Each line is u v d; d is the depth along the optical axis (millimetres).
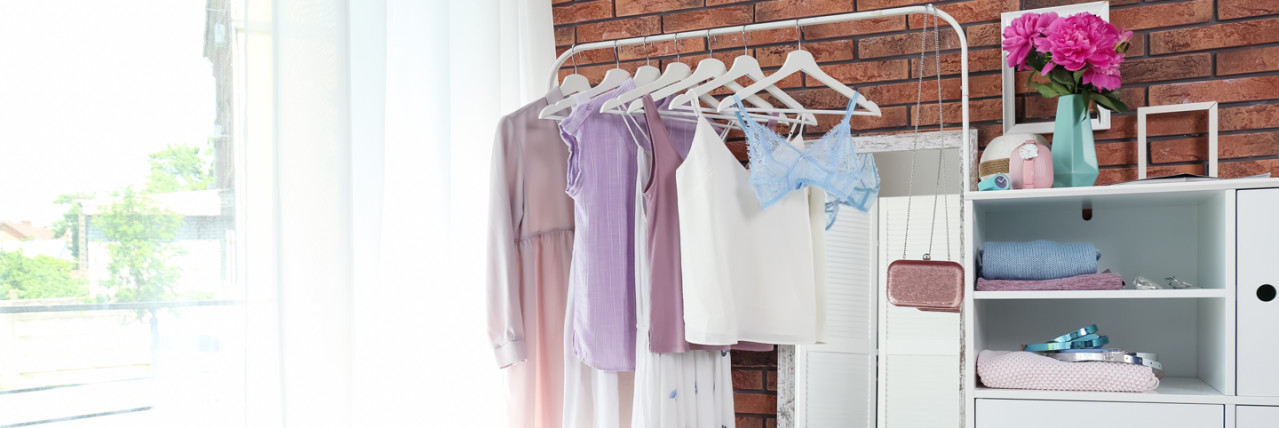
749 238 2025
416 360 1870
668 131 2242
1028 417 1902
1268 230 1772
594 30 2709
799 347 2369
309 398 1452
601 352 2082
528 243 2201
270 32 1421
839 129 1953
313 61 1471
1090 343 2020
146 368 1237
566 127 2066
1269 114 2104
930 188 2283
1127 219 2205
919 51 2387
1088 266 1984
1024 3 2291
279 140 1422
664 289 2029
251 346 1386
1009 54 2082
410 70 1915
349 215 1522
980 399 1937
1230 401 1784
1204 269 2037
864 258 2324
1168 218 2170
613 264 2115
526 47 2525
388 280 1848
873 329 2305
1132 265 2197
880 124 2404
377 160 1647
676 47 2342
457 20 2160
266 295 1406
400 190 1882
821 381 2344
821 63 2465
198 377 1314
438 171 1937
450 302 1953
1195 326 2148
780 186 1904
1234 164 2125
